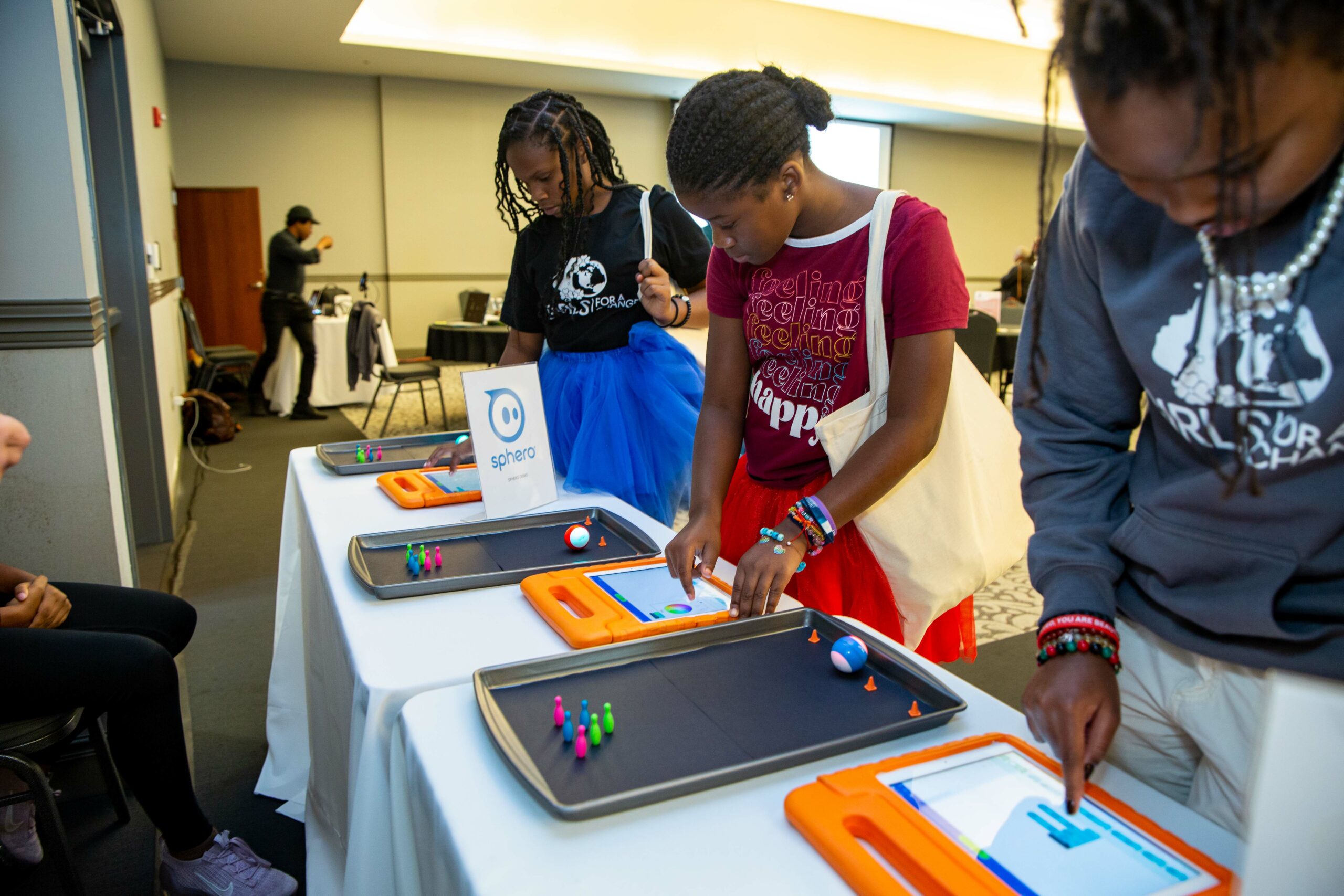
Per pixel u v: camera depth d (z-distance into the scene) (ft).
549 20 25.55
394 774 2.56
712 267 4.05
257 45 22.72
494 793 2.11
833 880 1.81
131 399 10.75
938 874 1.72
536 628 3.15
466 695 2.61
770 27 28.53
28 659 3.88
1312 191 1.60
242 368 21.45
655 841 1.93
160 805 4.20
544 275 5.35
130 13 12.16
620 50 26.71
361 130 27.22
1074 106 1.54
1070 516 2.31
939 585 3.76
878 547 3.72
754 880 1.81
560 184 4.83
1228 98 1.31
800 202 3.41
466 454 5.29
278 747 5.61
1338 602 1.87
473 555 3.93
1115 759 2.48
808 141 3.39
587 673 2.71
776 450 3.90
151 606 4.93
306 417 19.74
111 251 10.69
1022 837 1.86
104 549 6.58
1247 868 1.15
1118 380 2.24
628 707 2.50
